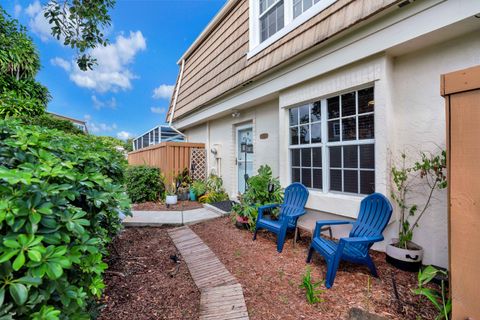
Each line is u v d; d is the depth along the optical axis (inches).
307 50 139.5
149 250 130.6
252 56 189.8
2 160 53.0
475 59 91.1
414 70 107.9
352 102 127.4
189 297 86.3
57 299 42.4
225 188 268.1
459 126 63.4
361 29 115.0
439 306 66.4
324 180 140.6
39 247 37.2
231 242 141.3
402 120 111.7
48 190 43.5
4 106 153.4
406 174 107.9
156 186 269.7
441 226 99.7
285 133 167.5
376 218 101.7
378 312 73.9
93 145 102.0
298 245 135.3
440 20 89.4
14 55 214.1
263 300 83.2
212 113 260.8
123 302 82.7
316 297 81.2
